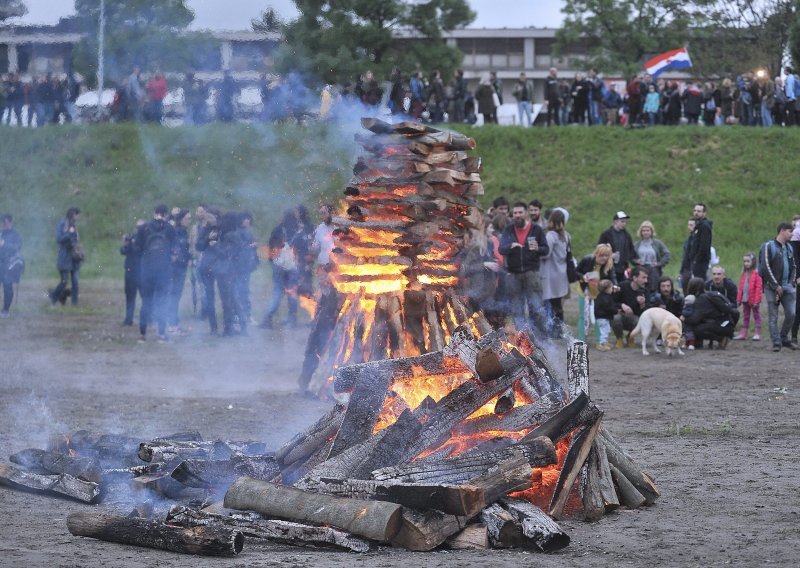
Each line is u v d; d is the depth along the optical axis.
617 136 83.81
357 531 13.46
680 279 43.81
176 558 13.07
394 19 75.25
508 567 12.55
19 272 51.34
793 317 39.59
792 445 21.53
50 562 12.77
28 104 77.50
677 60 87.56
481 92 85.88
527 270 37.59
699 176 79.31
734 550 13.44
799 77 88.12
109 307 55.41
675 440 22.20
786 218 74.19
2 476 17.70
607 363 36.16
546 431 15.23
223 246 43.84
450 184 21.41
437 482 14.38
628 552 13.39
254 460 16.00
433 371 16.27
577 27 126.12
